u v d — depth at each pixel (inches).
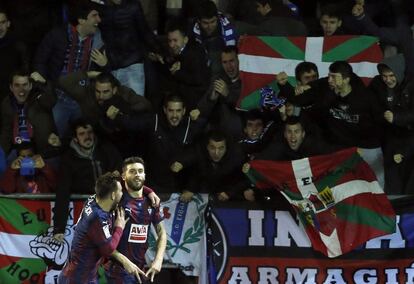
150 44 1274.6
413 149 1176.8
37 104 1210.6
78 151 1130.0
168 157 1170.0
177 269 1181.1
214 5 1290.6
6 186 1149.1
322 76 1286.9
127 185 1031.0
